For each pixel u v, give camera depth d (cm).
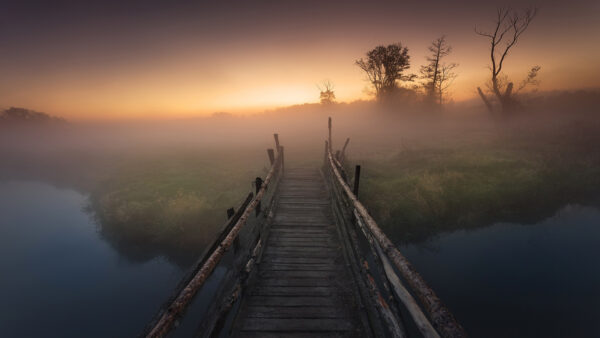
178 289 225
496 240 824
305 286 396
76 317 695
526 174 1170
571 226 872
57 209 1631
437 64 3177
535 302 575
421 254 782
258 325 319
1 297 784
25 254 1047
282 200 842
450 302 596
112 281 821
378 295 285
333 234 589
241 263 349
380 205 979
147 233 994
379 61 3203
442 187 1075
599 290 588
